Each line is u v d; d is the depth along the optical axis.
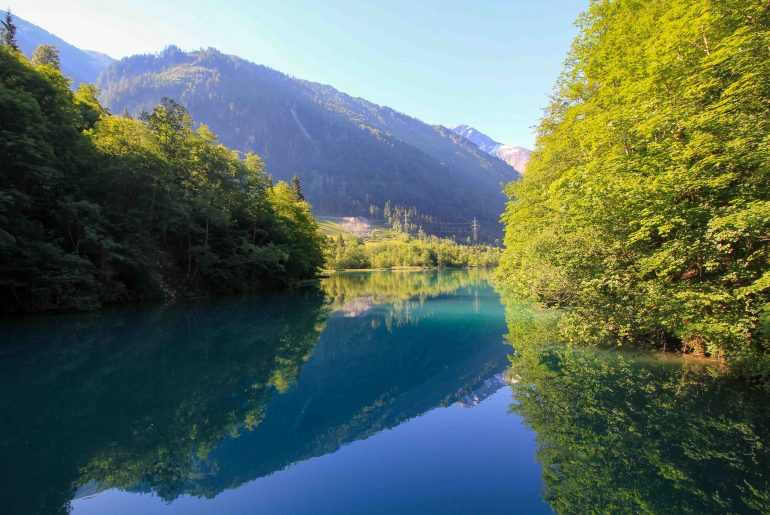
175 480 6.30
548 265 17.73
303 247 52.91
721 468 5.86
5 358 13.56
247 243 39.59
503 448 7.10
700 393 8.66
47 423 8.60
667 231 8.81
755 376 8.70
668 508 4.99
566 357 12.60
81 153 25.80
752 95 8.11
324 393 11.05
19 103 19.55
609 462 6.27
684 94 8.75
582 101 18.02
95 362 13.43
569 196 11.52
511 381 10.81
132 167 28.11
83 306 23.42
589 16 15.46
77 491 5.95
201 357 14.67
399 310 27.62
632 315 11.14
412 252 118.69
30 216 22.64
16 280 20.58
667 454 6.36
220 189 39.62
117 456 7.17
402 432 8.05
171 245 34.91
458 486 5.84
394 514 5.11
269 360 14.57
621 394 9.04
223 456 7.15
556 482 5.84
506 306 27.16
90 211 23.58
